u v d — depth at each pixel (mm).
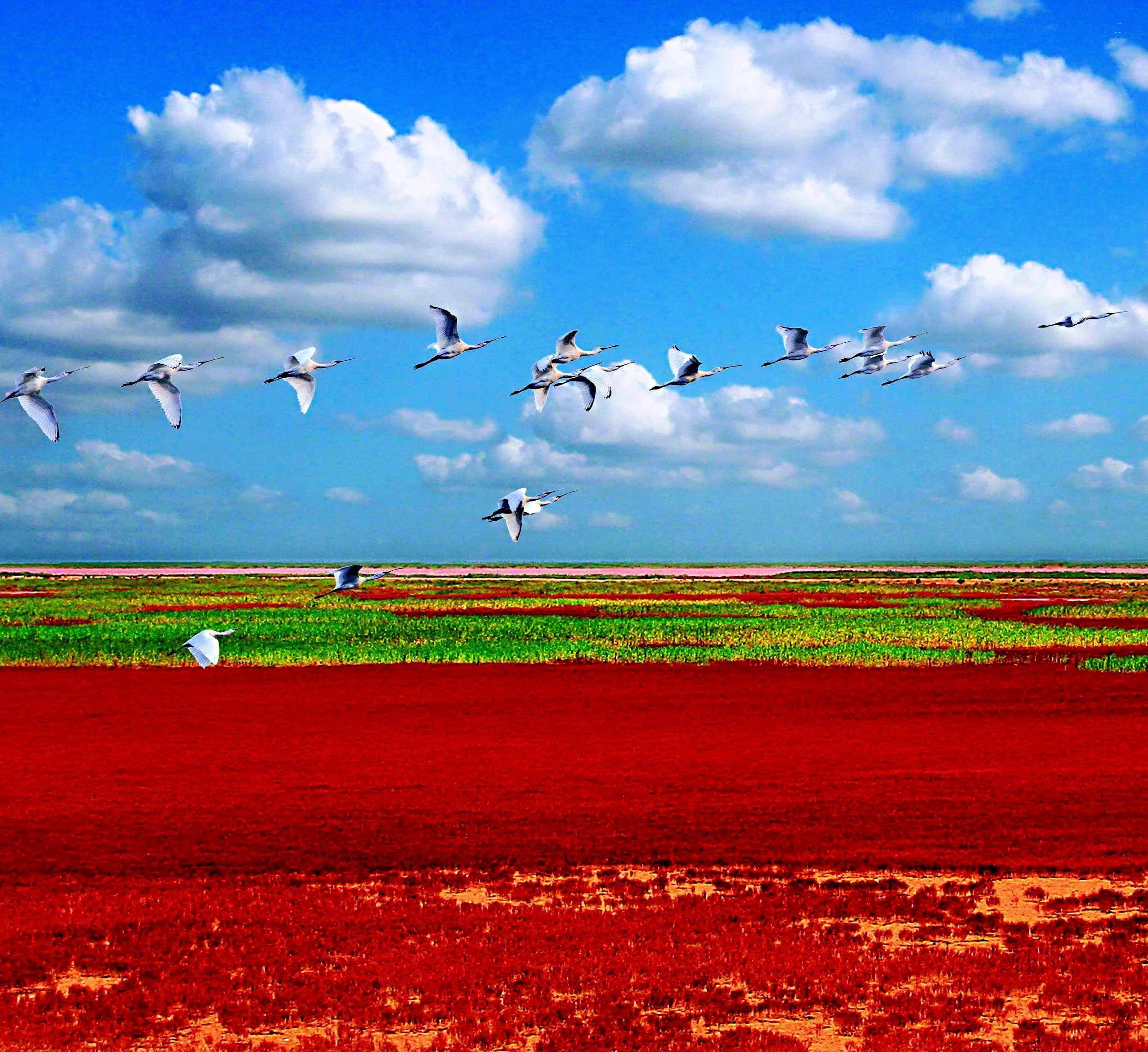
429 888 20219
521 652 54031
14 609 84375
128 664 51188
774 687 44062
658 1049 13781
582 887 20266
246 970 16391
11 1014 14891
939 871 21156
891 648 55812
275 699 41188
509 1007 15109
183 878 20828
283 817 24922
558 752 31859
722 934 17750
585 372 24234
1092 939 17547
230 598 101312
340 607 88812
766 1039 14031
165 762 30500
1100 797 26453
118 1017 14789
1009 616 79750
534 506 22188
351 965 16578
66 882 20516
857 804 25891
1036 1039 13945
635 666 50062
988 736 34094
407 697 41531
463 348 22453
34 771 29422
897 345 29781
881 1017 14727
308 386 20312
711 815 25047
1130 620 76875
